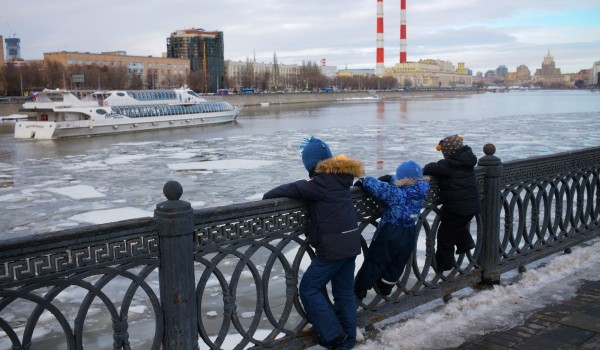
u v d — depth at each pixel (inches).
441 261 193.6
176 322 123.0
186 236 122.4
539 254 231.8
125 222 115.8
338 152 1210.6
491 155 205.9
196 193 746.2
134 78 5132.9
